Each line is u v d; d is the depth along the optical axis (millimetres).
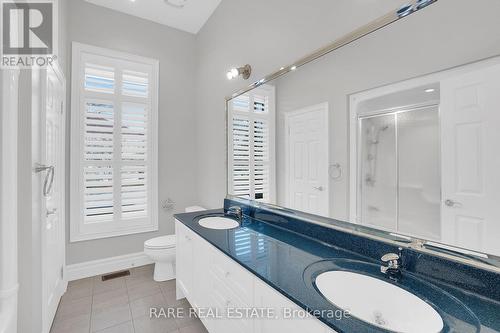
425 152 994
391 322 913
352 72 1289
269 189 1911
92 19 2764
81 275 2691
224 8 2629
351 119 1295
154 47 3135
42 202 1599
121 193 2912
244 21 2270
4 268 1205
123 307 2150
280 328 955
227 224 2078
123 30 2938
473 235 876
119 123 2902
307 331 834
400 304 917
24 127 1388
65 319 1978
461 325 724
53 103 1977
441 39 948
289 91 1702
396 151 1091
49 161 1841
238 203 2301
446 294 873
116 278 2693
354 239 1270
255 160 2068
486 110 841
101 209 2807
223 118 2654
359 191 1258
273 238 1554
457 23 908
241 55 2320
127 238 2967
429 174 983
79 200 2689
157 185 3141
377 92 1171
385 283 979
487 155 838
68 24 2629
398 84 1087
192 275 1886
